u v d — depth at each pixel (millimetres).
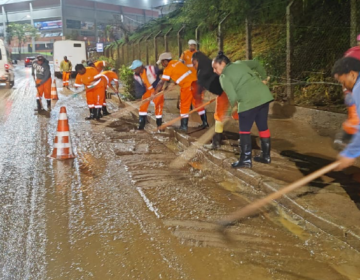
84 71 10016
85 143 7613
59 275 3105
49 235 3789
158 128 8523
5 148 7227
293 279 3010
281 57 10805
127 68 13906
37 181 5387
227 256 3357
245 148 5258
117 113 11375
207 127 8102
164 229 3889
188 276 3068
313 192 4320
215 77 6117
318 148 6250
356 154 3258
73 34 84625
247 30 10453
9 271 3176
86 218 4176
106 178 5492
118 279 3041
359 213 3760
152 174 5641
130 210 4375
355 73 3426
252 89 5062
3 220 4145
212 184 5211
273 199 4371
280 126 8008
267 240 3627
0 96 16531
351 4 7461
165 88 8070
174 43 21953
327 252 3373
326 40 9898
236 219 4086
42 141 7820
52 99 15406
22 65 56750
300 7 11453
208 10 14297
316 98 9133
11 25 90812
